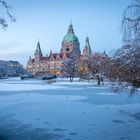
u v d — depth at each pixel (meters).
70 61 113.69
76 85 64.31
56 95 37.97
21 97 35.16
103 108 25.00
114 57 19.53
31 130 16.27
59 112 22.56
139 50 17.06
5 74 197.62
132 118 19.88
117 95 37.59
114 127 16.86
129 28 15.69
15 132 15.77
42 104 27.86
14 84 71.00
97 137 14.52
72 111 23.16
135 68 17.31
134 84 18.25
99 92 43.09
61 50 197.50
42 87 56.84
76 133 15.45
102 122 18.44
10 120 19.23
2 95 38.12
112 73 20.03
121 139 14.09
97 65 78.38
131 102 29.58
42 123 18.17
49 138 14.46
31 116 20.75
